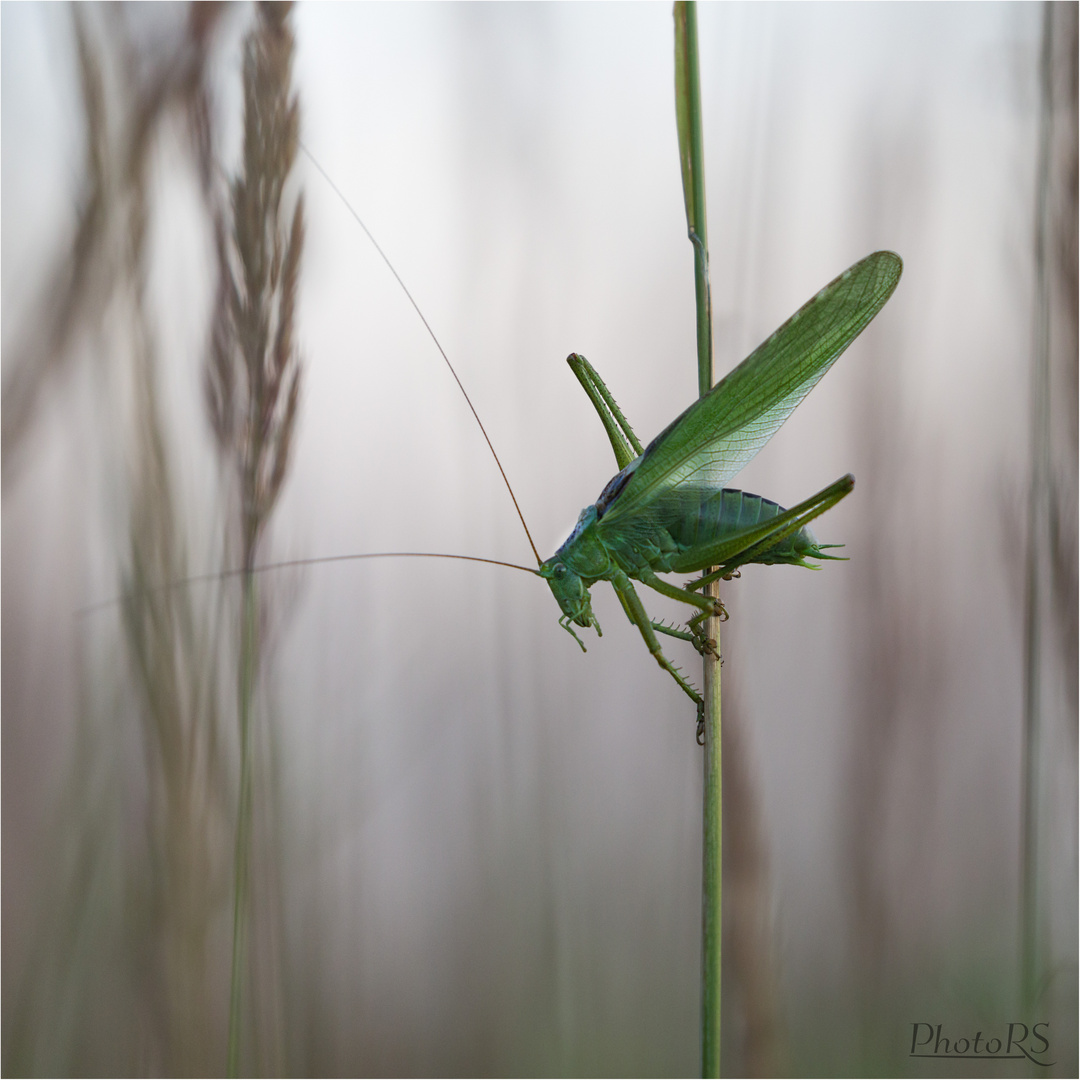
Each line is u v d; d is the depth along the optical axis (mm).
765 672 484
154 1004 446
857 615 479
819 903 480
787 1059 447
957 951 475
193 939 445
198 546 448
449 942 479
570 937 469
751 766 444
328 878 467
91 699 453
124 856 454
